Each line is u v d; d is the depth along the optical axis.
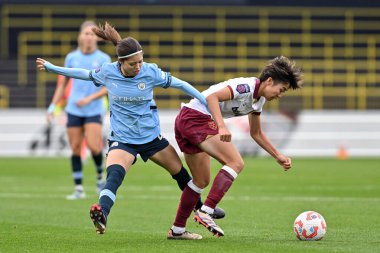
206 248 27.97
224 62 119.62
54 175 73.62
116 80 29.70
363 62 120.94
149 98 30.00
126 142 29.92
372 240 30.98
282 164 32.12
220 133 28.73
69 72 30.45
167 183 65.88
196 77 118.06
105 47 118.56
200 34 121.75
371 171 78.06
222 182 29.67
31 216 41.91
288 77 29.66
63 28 120.69
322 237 30.58
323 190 58.06
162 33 121.69
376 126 105.19
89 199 52.28
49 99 113.38
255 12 122.38
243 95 29.73
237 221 39.16
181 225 31.08
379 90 118.50
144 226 37.59
